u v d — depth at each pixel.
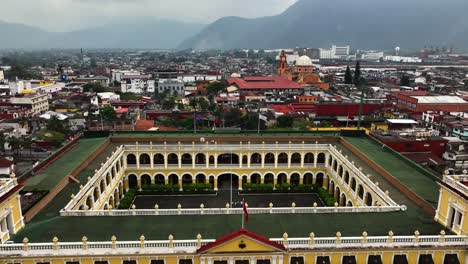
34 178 61.56
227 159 88.06
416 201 56.72
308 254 44.56
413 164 70.69
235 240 43.03
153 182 85.62
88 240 45.00
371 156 77.44
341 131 95.44
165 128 130.75
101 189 67.56
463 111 159.62
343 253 44.84
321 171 87.75
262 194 85.00
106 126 136.38
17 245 42.25
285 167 87.00
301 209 53.81
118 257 43.34
